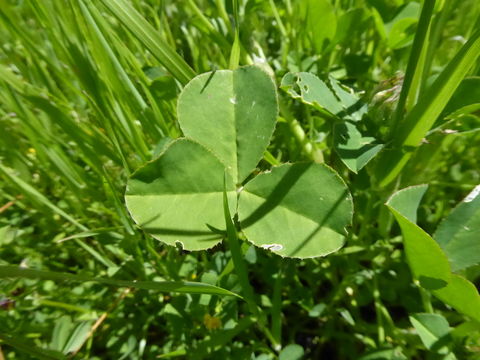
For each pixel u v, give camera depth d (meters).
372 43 0.14
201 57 0.11
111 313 0.09
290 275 0.10
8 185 0.11
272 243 0.07
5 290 0.09
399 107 0.08
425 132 0.08
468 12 0.12
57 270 0.10
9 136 0.10
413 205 0.07
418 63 0.08
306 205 0.07
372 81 0.12
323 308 0.09
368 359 0.07
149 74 0.11
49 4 0.08
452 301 0.07
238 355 0.08
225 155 0.07
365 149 0.08
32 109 0.11
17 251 0.10
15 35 0.09
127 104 0.09
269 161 0.10
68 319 0.08
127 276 0.10
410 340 0.09
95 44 0.09
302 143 0.10
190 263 0.10
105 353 0.09
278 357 0.08
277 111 0.07
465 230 0.07
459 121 0.09
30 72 0.10
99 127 0.11
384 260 0.10
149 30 0.08
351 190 0.10
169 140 0.09
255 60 0.11
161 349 0.09
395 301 0.10
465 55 0.07
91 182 0.11
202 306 0.08
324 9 0.12
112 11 0.08
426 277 0.07
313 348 0.10
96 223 0.11
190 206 0.07
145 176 0.07
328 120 0.10
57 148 0.10
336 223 0.07
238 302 0.10
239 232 0.09
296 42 0.12
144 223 0.06
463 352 0.07
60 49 0.09
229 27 0.11
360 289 0.10
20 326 0.08
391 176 0.09
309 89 0.08
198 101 0.08
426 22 0.07
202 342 0.08
